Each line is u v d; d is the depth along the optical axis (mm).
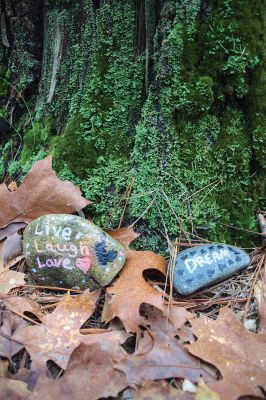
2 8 444
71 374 275
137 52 397
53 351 291
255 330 325
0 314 322
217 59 374
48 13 429
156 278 371
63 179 409
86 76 417
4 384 267
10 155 466
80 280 348
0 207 388
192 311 340
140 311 324
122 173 400
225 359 286
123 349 294
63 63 429
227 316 314
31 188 391
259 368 283
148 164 393
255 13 369
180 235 388
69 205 385
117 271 347
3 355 288
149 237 393
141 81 398
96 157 408
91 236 346
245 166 400
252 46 373
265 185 415
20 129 469
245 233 406
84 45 414
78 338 300
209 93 375
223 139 395
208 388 271
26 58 455
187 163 390
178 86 376
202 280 346
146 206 392
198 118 388
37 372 277
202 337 299
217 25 366
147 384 271
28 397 261
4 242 383
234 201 402
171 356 290
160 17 375
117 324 319
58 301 345
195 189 394
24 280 358
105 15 395
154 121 388
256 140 396
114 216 398
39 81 463
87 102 411
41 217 356
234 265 354
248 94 390
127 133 406
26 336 301
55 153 418
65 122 437
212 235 395
